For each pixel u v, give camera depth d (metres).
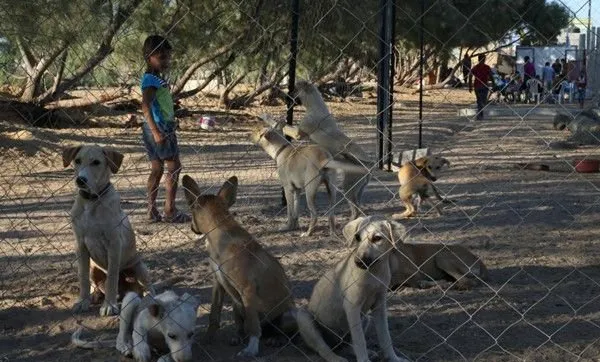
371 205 9.29
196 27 13.26
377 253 5.15
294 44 8.67
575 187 10.29
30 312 6.09
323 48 11.61
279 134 8.16
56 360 5.49
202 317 6.01
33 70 12.67
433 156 8.73
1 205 9.38
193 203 5.65
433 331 5.75
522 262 7.06
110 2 10.88
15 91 15.88
